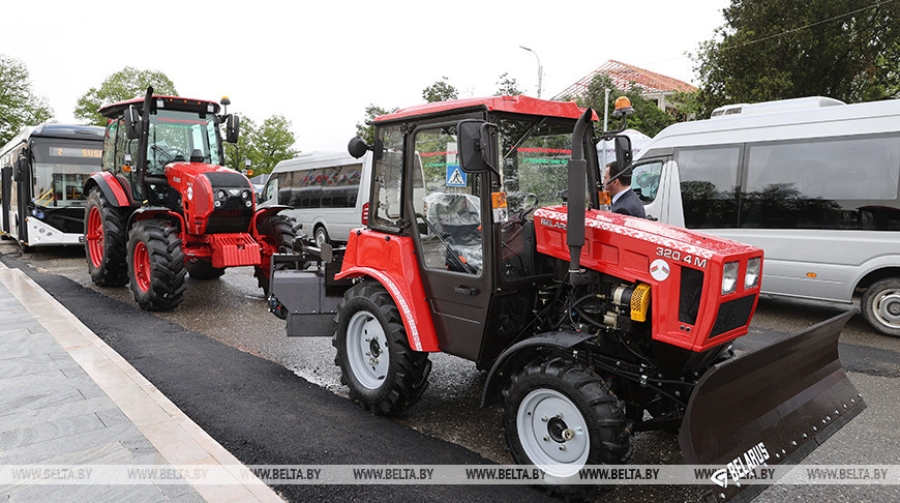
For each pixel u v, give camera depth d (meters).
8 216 15.04
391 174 4.22
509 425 3.24
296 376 5.06
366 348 4.32
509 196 3.57
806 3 16.02
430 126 3.77
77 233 12.65
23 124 42.59
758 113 7.56
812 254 6.91
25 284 8.62
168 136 8.20
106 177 8.53
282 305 5.39
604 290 3.28
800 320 7.27
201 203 7.33
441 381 4.92
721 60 17.27
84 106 43.41
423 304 3.92
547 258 3.69
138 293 7.50
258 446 3.68
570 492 2.95
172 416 3.86
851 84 16.62
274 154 38.19
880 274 6.63
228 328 6.68
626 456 2.94
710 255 2.82
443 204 3.76
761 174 7.34
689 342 2.90
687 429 2.64
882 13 15.37
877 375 5.14
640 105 23.39
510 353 3.17
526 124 3.64
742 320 3.14
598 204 3.93
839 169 6.71
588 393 2.89
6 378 4.54
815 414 3.34
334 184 12.73
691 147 8.04
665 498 3.08
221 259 7.41
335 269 5.10
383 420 4.11
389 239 4.07
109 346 5.66
